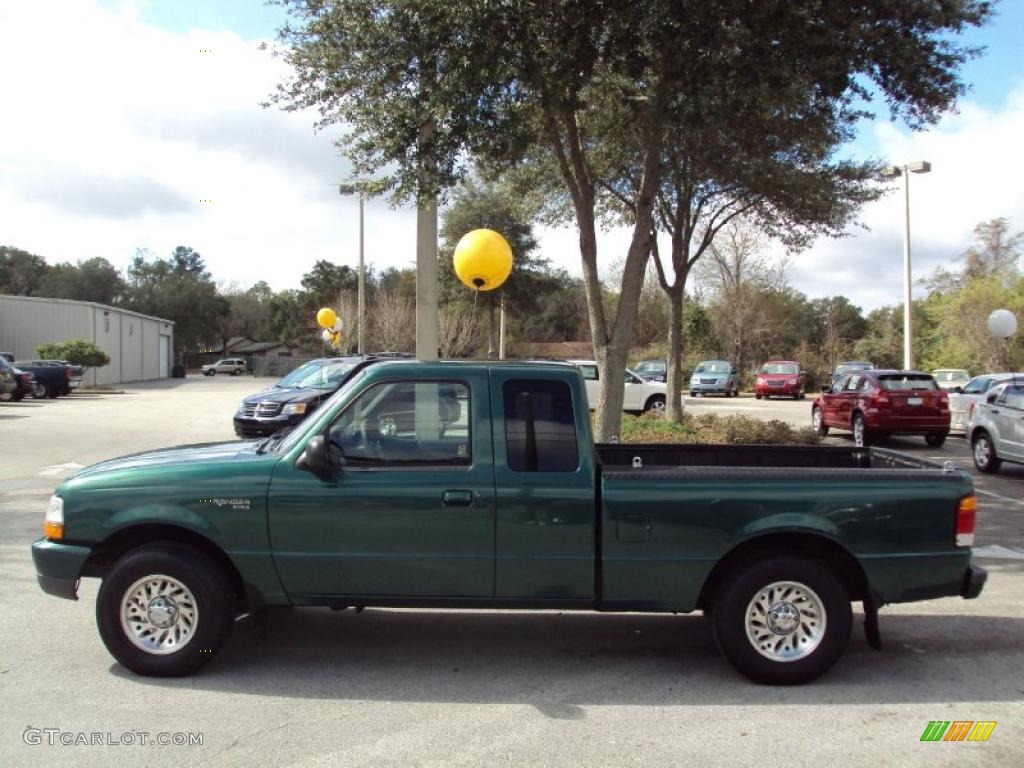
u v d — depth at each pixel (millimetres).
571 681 4801
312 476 4711
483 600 4750
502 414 4777
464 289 37969
